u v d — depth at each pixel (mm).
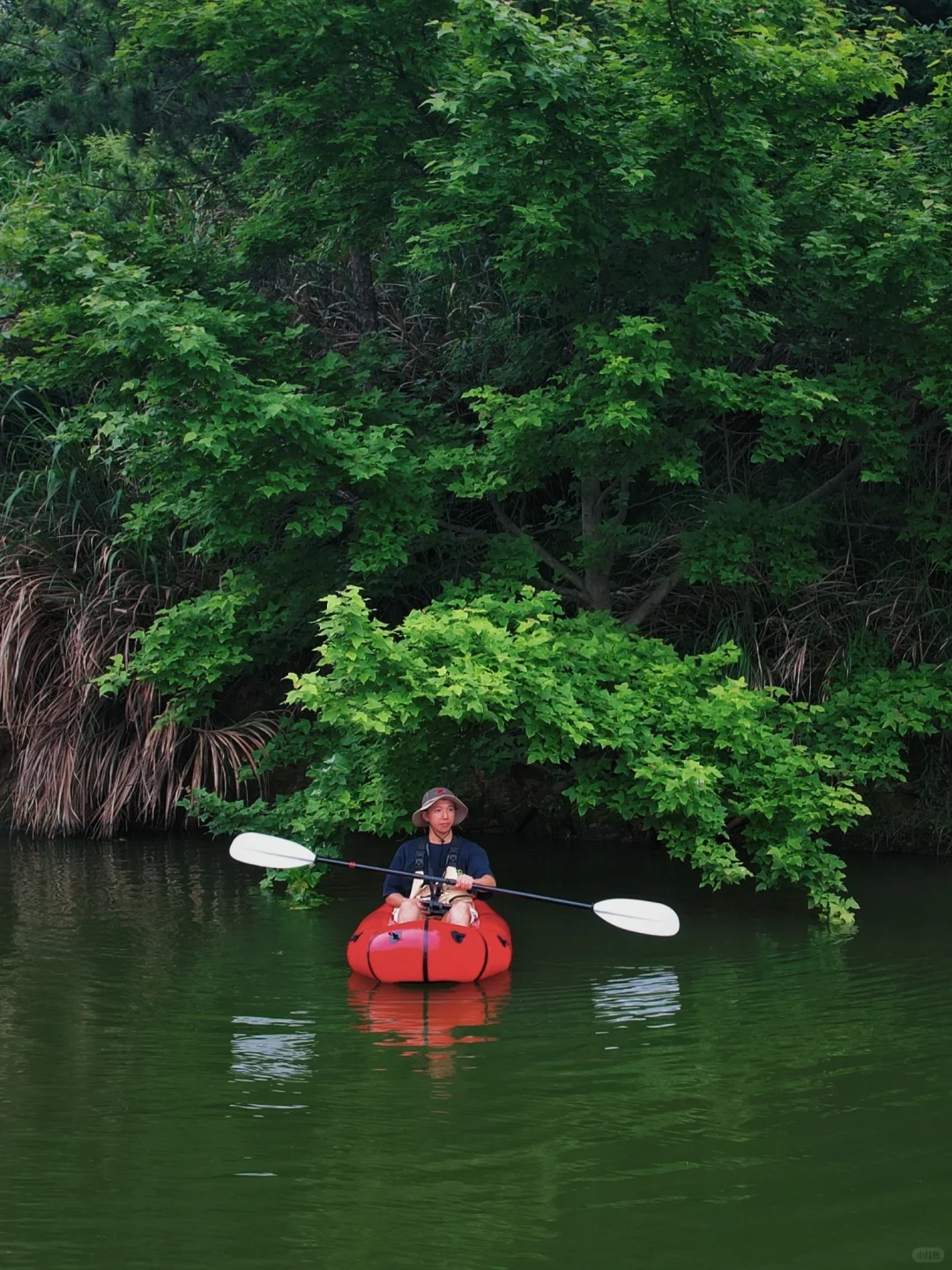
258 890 9062
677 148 8062
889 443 8672
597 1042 5566
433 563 10961
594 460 8727
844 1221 3785
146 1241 3682
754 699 8141
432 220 9102
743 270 8141
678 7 7539
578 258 8375
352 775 8789
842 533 11164
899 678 9328
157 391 7902
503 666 7430
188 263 9203
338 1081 5039
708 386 8148
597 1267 3512
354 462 8156
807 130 8695
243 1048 5496
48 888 9062
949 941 7465
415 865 7469
